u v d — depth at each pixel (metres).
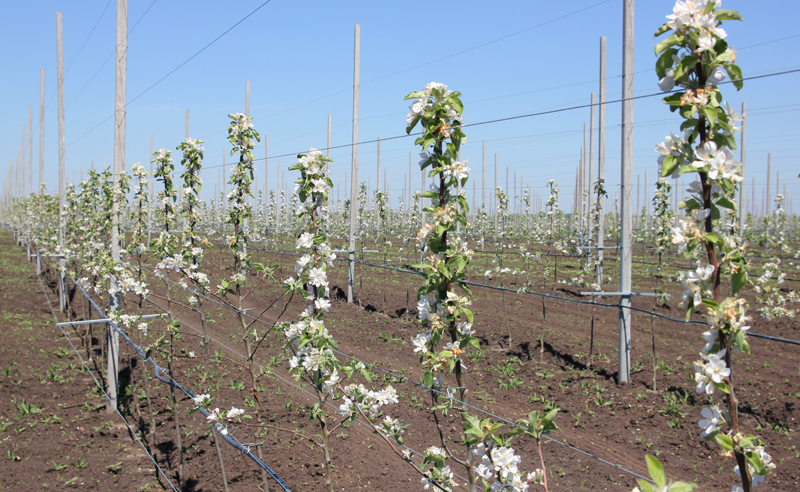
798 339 11.50
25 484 6.27
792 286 17.38
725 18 2.24
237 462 6.70
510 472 2.93
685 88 2.35
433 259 3.45
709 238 2.17
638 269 20.44
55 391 9.23
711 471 6.14
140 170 8.16
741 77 2.25
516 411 8.03
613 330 12.39
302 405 8.43
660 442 6.86
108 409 8.42
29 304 16.42
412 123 3.54
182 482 6.22
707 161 2.16
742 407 7.81
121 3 8.26
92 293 13.07
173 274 15.94
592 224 17.02
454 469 6.45
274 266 5.11
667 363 9.74
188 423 7.98
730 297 2.19
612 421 7.48
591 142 16.73
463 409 3.46
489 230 32.28
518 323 12.83
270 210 35.12
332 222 32.62
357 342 11.95
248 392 9.01
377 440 7.30
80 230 12.82
